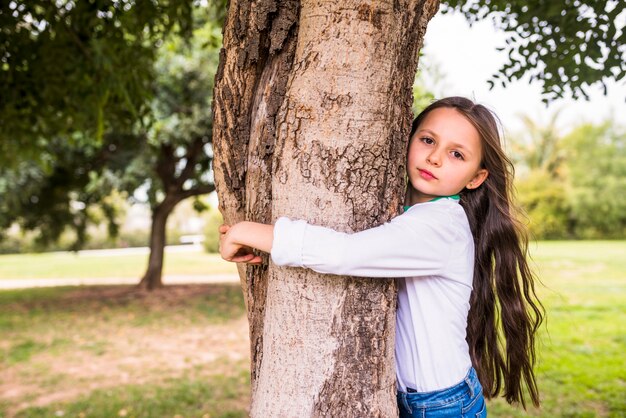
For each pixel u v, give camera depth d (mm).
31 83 3996
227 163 1457
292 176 1251
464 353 1460
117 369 5957
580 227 29172
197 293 12055
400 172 1345
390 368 1325
